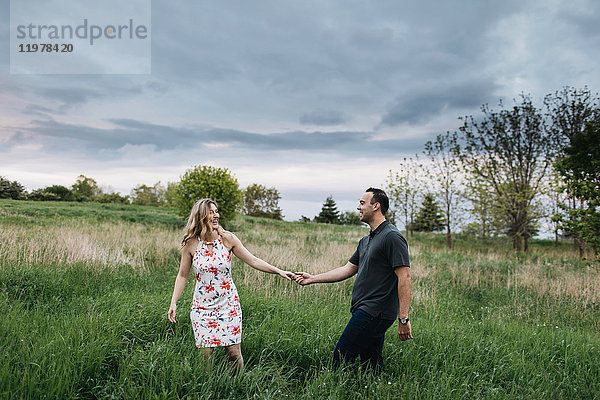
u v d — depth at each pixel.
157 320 4.46
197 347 3.46
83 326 3.87
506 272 11.87
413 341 4.48
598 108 17.62
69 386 2.85
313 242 16.67
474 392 3.35
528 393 3.42
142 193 60.16
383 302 3.54
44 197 37.94
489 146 19.72
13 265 6.95
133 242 11.40
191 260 3.67
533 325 6.62
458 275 10.84
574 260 15.16
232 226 21.36
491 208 19.50
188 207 19.05
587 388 3.62
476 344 4.46
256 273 8.23
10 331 3.69
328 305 6.55
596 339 5.46
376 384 3.30
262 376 3.29
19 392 2.66
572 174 11.36
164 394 2.77
